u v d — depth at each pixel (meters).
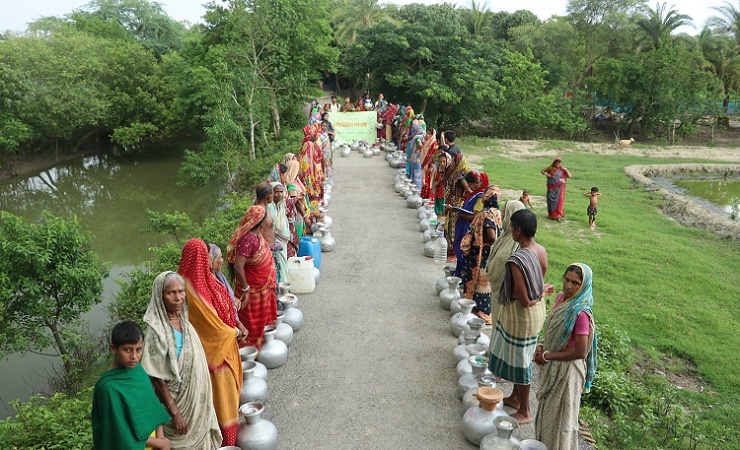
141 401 3.53
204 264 4.50
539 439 4.59
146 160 34.88
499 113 36.62
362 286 9.01
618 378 7.64
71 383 10.46
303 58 29.30
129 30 53.28
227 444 4.72
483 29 44.22
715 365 8.64
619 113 39.62
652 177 25.70
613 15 41.44
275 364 6.40
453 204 9.84
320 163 12.84
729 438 6.73
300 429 5.34
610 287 11.39
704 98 35.62
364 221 12.98
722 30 42.31
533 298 4.76
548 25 42.41
